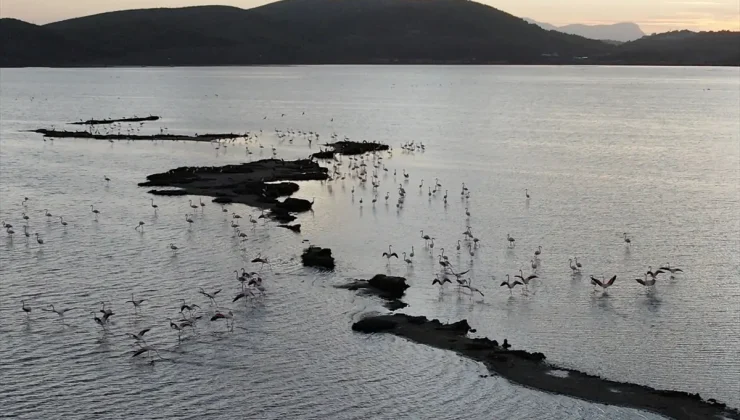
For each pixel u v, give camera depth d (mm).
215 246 80500
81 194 106875
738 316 60250
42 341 55625
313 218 93875
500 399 47781
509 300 64375
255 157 144500
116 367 51844
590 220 91688
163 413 46250
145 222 90562
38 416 45594
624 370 51500
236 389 49156
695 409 46000
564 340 56219
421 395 48438
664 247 79500
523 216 94125
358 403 47562
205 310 61938
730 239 82625
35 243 81312
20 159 137625
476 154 147750
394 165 134250
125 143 162250
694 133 184750
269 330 58094
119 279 69438
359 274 71562
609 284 64250
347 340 56375
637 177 121125
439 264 73750
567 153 149000
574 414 45812
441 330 57719
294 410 46781
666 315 60594
